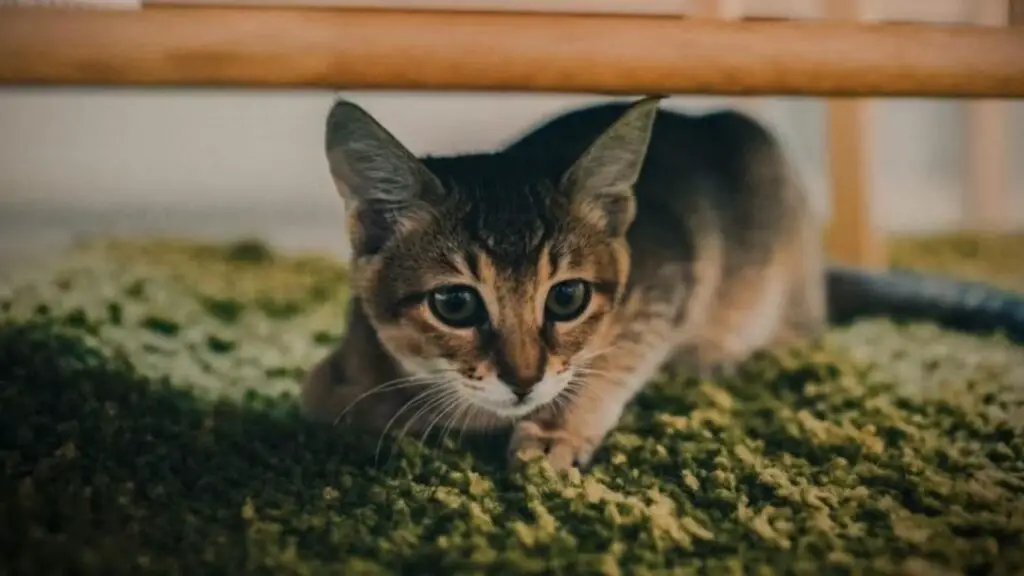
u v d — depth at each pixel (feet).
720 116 1.97
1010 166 2.31
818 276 2.06
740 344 1.93
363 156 1.55
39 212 2.13
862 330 2.05
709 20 1.48
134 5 1.37
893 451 1.64
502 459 1.59
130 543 1.41
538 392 1.56
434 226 1.56
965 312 2.05
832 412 1.74
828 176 2.20
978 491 1.56
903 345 1.98
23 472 1.50
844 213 2.21
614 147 1.60
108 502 1.47
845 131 2.19
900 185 2.28
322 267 2.27
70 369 1.71
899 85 1.51
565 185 1.60
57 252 2.16
